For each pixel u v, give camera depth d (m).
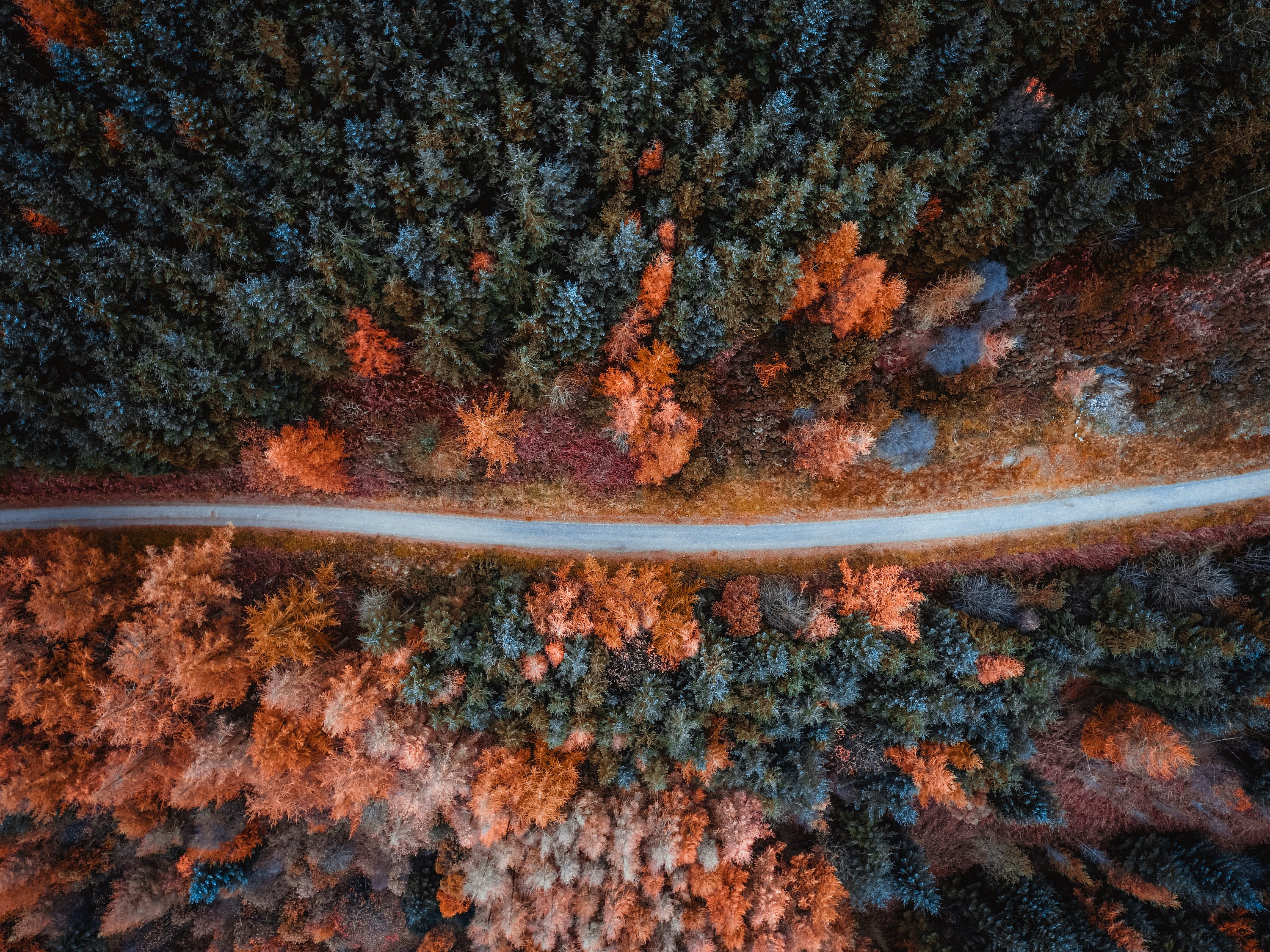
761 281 26.55
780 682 30.27
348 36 23.05
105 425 25.30
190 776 27.77
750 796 31.69
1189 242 26.66
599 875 31.45
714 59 24.36
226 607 30.14
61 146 22.06
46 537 30.25
